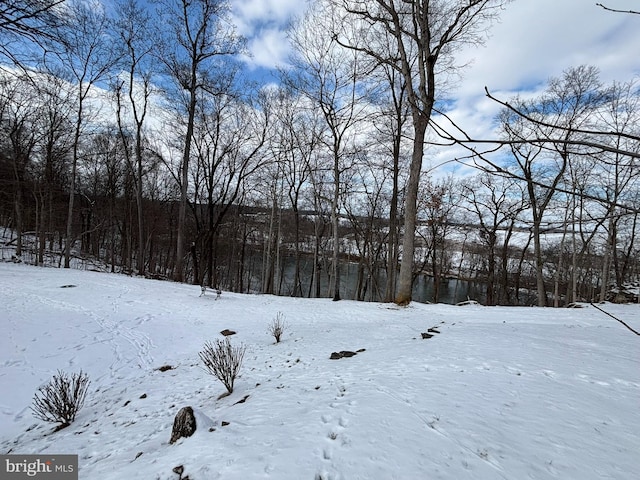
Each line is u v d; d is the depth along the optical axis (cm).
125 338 922
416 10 1302
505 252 2458
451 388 387
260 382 548
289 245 3762
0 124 1956
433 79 1310
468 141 132
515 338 635
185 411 351
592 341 611
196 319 1143
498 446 263
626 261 2748
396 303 1405
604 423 302
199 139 2291
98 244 3447
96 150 2864
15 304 1047
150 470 274
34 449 418
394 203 1941
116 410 536
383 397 368
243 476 236
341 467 239
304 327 1059
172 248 3831
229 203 2362
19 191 2342
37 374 683
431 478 224
